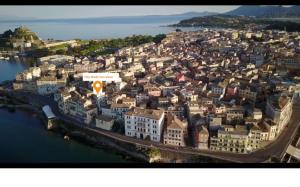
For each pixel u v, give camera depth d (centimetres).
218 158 19275
